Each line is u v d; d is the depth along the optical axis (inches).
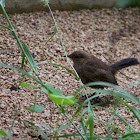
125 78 461.7
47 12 616.4
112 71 415.2
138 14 664.4
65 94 400.8
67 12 632.4
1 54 464.4
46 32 549.3
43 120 333.7
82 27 588.1
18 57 464.4
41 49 495.8
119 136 319.0
